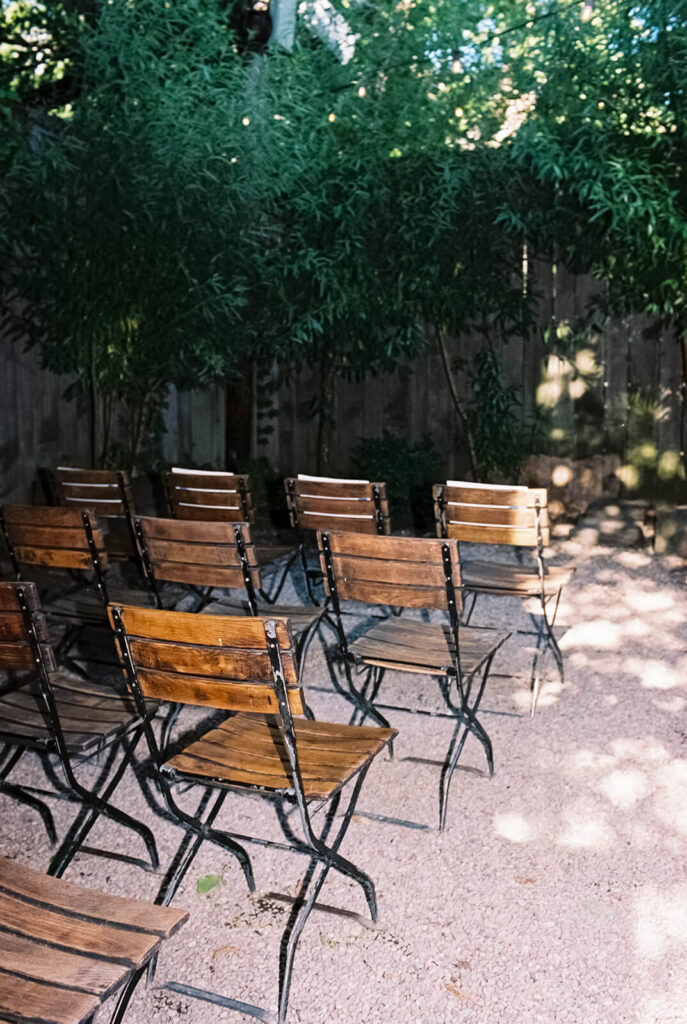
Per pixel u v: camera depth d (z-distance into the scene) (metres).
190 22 6.39
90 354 6.43
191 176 6.43
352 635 5.28
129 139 6.06
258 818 3.21
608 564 6.74
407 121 7.59
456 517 4.30
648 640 5.13
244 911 2.69
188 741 3.86
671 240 7.37
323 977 2.40
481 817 3.20
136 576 6.23
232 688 2.36
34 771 3.60
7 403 6.16
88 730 2.79
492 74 7.52
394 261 8.00
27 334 6.28
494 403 8.33
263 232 7.64
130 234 6.30
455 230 7.99
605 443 8.23
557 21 7.05
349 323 8.29
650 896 2.73
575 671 4.66
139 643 2.43
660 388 7.93
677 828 3.13
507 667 4.72
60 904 1.84
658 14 6.59
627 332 8.00
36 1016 1.55
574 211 7.82
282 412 9.19
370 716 3.80
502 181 7.86
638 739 3.84
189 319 6.88
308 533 7.76
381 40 7.47
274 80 7.14
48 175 5.98
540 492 4.10
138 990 2.37
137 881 2.84
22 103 6.34
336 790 2.42
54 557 3.87
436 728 3.97
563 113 7.38
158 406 7.70
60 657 4.34
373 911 2.61
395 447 8.41
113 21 6.01
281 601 5.92
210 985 2.38
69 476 5.11
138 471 7.43
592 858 2.94
